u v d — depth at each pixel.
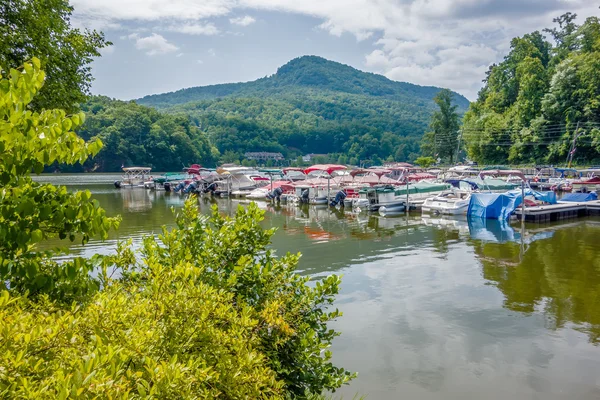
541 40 78.62
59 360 1.95
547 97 62.03
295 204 33.03
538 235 19.05
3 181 3.14
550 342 8.06
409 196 29.84
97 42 16.30
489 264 13.72
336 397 6.29
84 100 15.38
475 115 81.62
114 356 1.85
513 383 6.75
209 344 2.62
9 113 3.14
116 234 18.70
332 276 4.46
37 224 3.21
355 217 25.72
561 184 39.97
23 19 12.84
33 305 2.86
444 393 6.47
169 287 3.11
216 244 4.59
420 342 8.07
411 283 11.66
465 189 32.59
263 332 3.64
